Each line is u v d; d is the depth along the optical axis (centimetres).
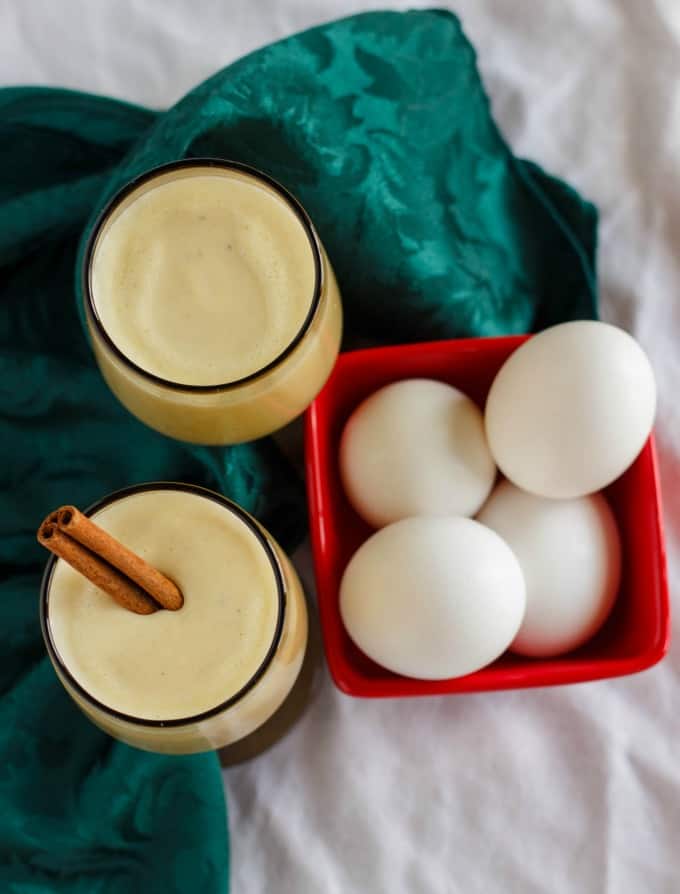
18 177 43
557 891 41
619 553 39
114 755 40
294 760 42
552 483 36
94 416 41
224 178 35
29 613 41
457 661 35
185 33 45
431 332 43
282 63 38
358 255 41
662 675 42
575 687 42
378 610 35
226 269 35
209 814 40
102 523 35
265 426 37
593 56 45
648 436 37
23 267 43
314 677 42
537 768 41
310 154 39
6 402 41
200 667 34
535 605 38
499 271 43
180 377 35
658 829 41
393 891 41
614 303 44
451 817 41
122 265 35
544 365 35
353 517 41
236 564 34
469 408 39
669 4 45
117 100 42
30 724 40
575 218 44
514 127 45
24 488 41
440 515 38
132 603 33
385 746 42
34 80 45
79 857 40
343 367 40
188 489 34
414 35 41
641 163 45
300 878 41
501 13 45
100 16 45
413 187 41
